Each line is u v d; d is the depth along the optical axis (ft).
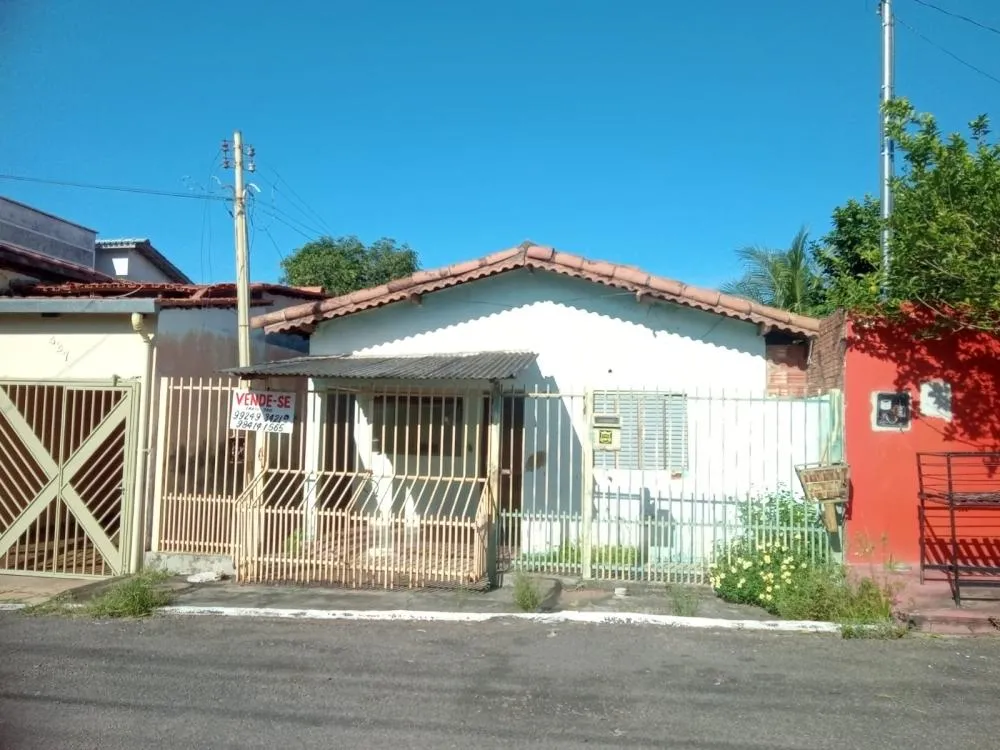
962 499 23.72
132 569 29.55
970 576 25.00
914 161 24.26
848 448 26.37
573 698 16.52
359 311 34.27
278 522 28.25
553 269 31.99
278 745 14.25
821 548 26.25
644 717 15.48
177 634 21.70
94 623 22.98
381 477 28.96
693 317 32.12
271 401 28.86
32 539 33.09
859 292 25.71
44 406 30.81
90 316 30.89
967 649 19.95
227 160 32.22
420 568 27.32
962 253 22.56
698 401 31.27
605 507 31.48
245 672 18.33
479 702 16.33
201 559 29.25
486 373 27.14
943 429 25.90
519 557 28.84
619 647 20.20
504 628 22.08
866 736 14.55
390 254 86.02
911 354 26.14
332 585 27.43
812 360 31.07
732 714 15.61
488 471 27.96
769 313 29.96
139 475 29.96
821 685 17.28
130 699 16.58
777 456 27.89
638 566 27.84
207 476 30.37
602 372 32.60
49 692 17.03
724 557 26.20
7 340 31.37
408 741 14.39
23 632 22.02
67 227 58.23
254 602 25.30
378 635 21.45
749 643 20.51
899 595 23.80
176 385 31.30
